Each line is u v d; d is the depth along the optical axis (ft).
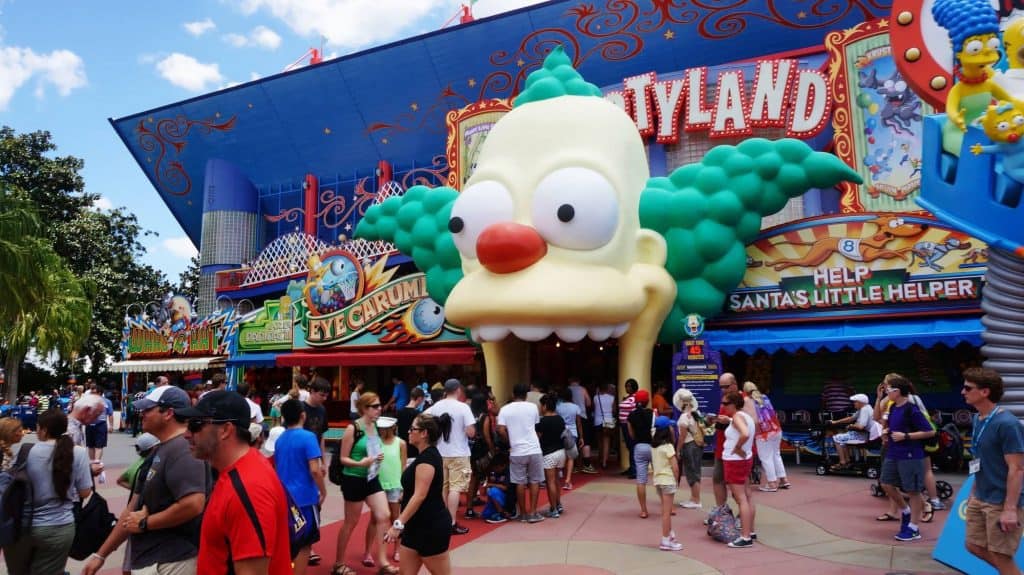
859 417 39.83
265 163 111.45
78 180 136.26
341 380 69.46
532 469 30.32
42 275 66.18
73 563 25.12
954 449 40.22
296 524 16.69
